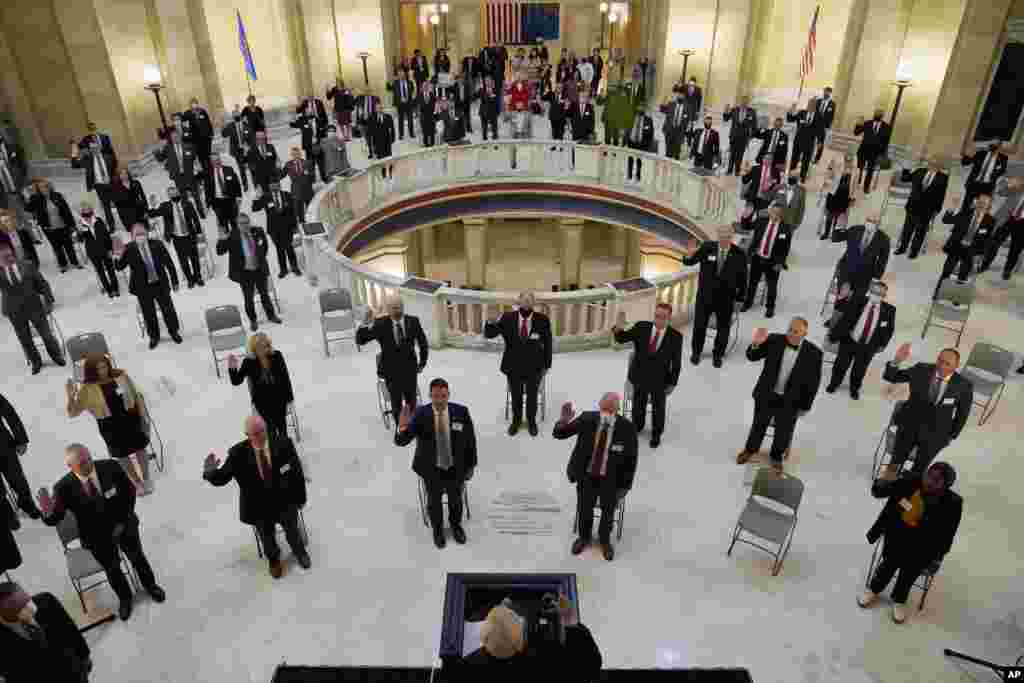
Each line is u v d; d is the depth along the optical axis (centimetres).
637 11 2822
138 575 578
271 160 1439
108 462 538
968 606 579
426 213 1695
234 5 2172
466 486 707
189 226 1107
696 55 2206
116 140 1658
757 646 544
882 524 543
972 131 1596
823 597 586
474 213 1758
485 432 784
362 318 1005
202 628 566
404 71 1984
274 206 1118
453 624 518
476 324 1041
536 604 544
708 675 501
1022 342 948
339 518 672
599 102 2366
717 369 903
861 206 1442
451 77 2317
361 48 2261
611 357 927
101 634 562
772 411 691
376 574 612
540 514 672
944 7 1536
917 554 528
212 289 1141
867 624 564
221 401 852
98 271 1085
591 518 615
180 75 1873
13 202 1436
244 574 615
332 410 828
